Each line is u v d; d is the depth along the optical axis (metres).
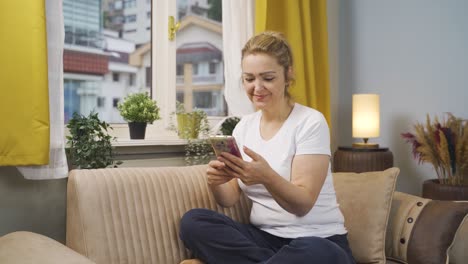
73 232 1.58
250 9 2.54
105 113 2.28
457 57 2.85
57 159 1.73
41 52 1.63
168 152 2.29
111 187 1.63
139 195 1.69
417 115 3.02
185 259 1.75
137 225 1.65
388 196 1.98
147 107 2.17
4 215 1.72
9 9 1.61
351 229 1.96
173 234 1.74
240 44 2.49
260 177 1.46
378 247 1.92
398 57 3.10
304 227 1.63
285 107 1.72
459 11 2.84
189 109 2.63
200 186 1.89
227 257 1.62
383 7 3.16
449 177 2.58
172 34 2.50
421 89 3.00
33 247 1.35
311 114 1.67
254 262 1.59
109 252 1.56
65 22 2.12
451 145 2.55
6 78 1.60
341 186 2.08
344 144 3.36
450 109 2.89
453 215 1.85
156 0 2.44
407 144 3.06
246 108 2.48
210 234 1.61
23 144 1.62
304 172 1.56
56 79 1.74
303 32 2.75
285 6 2.68
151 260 1.65
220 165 1.55
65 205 1.89
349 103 3.34
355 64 3.30
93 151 1.83
